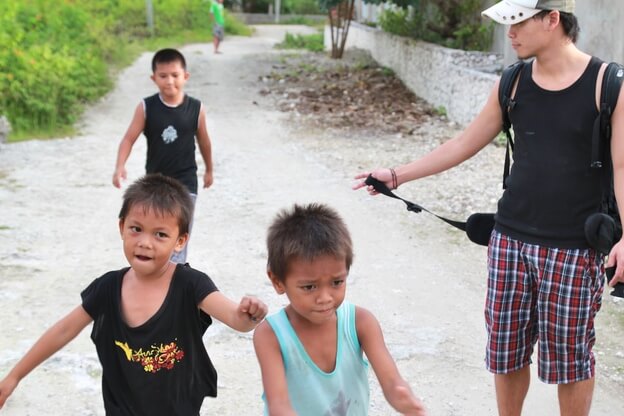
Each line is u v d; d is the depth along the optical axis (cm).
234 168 976
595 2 963
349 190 873
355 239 705
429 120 1259
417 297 575
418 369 466
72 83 1251
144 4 2614
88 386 440
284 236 248
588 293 325
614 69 309
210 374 301
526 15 311
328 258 244
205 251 672
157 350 283
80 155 1041
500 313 339
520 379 354
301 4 4128
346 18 2062
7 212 775
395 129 1202
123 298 286
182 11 2669
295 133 1191
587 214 320
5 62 1195
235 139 1159
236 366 467
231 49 2327
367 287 593
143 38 2420
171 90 538
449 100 1267
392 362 259
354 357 263
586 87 311
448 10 1451
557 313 328
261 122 1280
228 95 1527
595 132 310
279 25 3616
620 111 306
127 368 286
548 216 323
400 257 659
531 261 329
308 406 261
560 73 317
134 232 283
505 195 340
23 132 1152
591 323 334
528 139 325
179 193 290
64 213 780
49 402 422
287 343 258
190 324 286
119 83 1625
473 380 455
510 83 332
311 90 1546
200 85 1638
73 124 1244
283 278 250
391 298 572
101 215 778
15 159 1008
